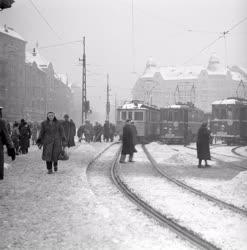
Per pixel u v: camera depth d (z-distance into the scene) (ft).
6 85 223.10
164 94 438.40
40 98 275.39
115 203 26.76
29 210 22.82
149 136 111.04
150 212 23.99
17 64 237.04
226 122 108.27
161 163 53.62
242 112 109.40
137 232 19.42
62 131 38.78
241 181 33.53
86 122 105.91
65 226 19.74
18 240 17.46
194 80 426.51
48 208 23.36
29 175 36.60
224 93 415.23
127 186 33.78
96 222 20.65
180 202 27.27
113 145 94.84
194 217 23.03
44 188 29.71
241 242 18.21
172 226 20.84
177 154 59.00
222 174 42.80
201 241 18.35
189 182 36.73
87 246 16.83
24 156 55.67
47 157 37.47
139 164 51.37
